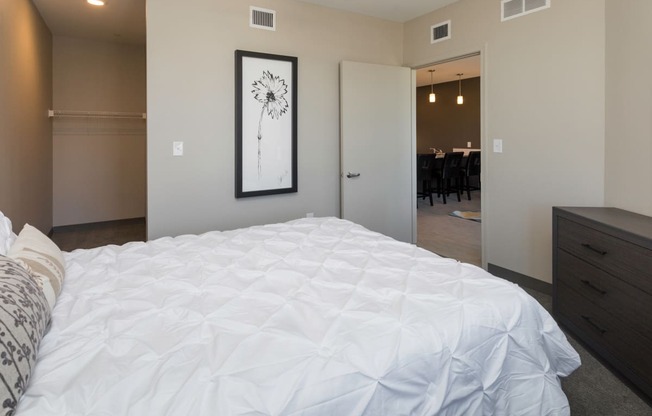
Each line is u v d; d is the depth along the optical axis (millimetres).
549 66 2939
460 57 3746
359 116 3959
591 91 2705
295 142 3693
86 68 5332
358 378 972
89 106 5391
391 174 4215
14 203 3262
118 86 5566
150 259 1776
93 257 1829
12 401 750
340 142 4004
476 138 8742
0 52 2869
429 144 9906
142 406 827
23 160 3576
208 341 1075
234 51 3357
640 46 2289
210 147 3322
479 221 5859
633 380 1867
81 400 832
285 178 3684
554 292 2568
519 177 3207
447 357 1123
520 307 1342
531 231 3148
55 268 1397
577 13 2756
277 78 3555
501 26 3275
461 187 7863
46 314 1095
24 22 3592
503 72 3279
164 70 3086
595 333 2154
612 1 2539
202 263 1728
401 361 1042
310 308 1263
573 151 2826
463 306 1277
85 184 5461
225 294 1388
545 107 2980
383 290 1408
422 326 1159
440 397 1079
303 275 1573
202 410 827
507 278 3363
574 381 1924
